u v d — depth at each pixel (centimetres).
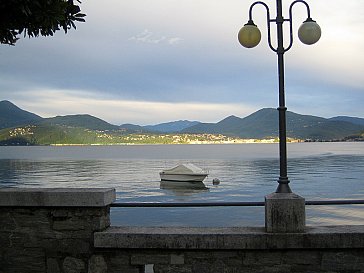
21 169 9544
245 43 617
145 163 11669
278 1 607
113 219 3525
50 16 588
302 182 6144
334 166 9438
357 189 5297
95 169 9481
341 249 584
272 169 8806
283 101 605
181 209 3966
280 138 605
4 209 618
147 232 598
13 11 583
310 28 597
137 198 5006
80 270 605
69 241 605
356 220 3259
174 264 596
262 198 4794
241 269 591
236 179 6862
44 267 611
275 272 589
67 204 598
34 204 604
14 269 616
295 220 584
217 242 586
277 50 607
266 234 582
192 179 6469
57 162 12419
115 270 601
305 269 588
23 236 614
